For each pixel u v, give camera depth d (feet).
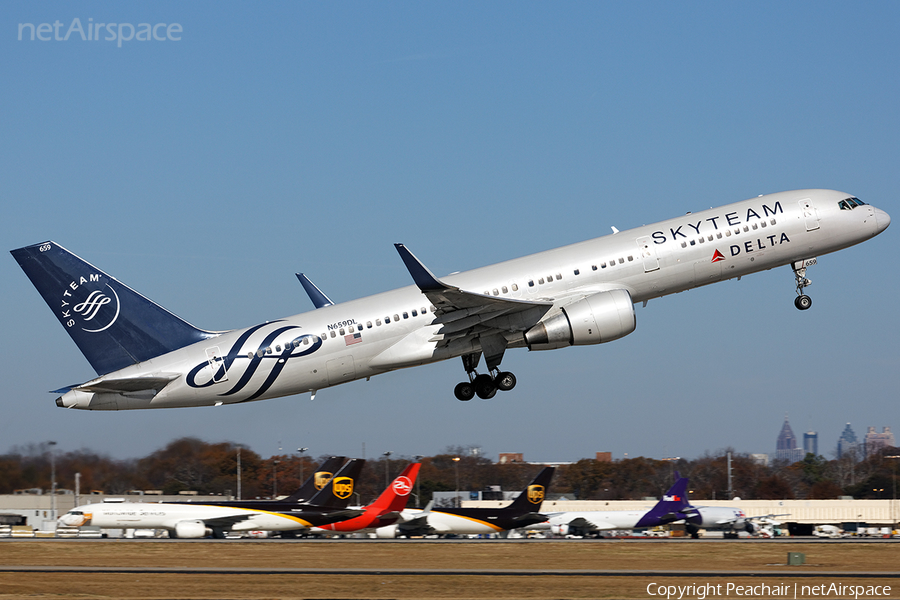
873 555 389.19
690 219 435.12
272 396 414.62
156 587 309.01
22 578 332.19
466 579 322.55
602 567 354.54
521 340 414.21
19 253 415.03
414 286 424.46
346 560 382.01
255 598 286.05
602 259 421.59
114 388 400.67
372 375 421.18
